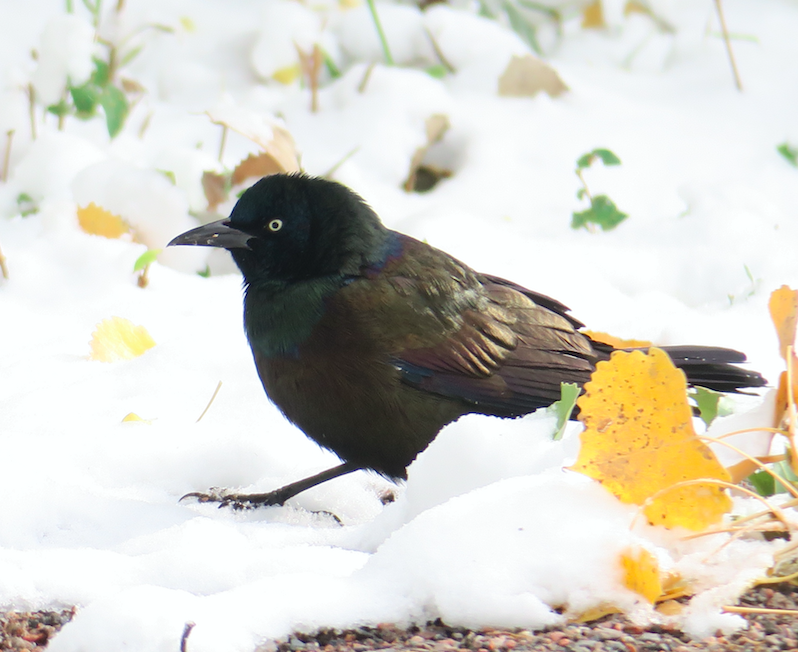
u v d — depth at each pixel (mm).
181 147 12281
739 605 5539
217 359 9898
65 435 8430
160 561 6250
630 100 15445
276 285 8164
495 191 13492
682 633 5348
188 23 15977
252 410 9266
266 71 14977
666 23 17516
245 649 5281
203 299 11328
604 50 16859
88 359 10055
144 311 11000
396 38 15594
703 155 14219
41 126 13609
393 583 5613
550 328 8820
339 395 8000
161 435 8492
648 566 5414
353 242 8211
